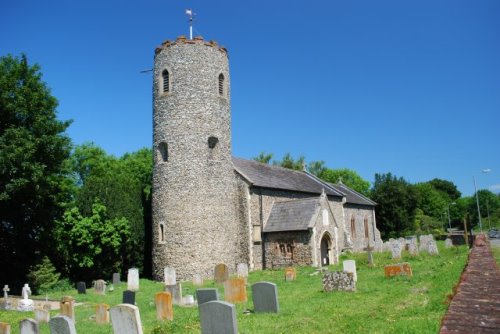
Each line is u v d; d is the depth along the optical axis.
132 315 10.02
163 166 28.03
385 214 59.88
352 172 80.00
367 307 12.07
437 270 18.89
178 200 27.20
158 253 27.67
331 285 15.99
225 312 9.49
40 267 28.16
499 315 5.04
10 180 23.23
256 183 30.56
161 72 28.73
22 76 26.30
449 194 112.94
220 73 29.17
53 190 28.14
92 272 30.67
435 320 8.99
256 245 29.81
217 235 27.41
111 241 29.88
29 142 23.72
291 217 30.05
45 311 16.14
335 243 30.66
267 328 10.30
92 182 31.47
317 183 41.31
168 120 28.00
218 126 28.50
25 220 27.39
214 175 27.92
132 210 31.80
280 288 18.59
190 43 28.28
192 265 26.55
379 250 34.88
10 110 24.64
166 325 11.90
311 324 10.39
